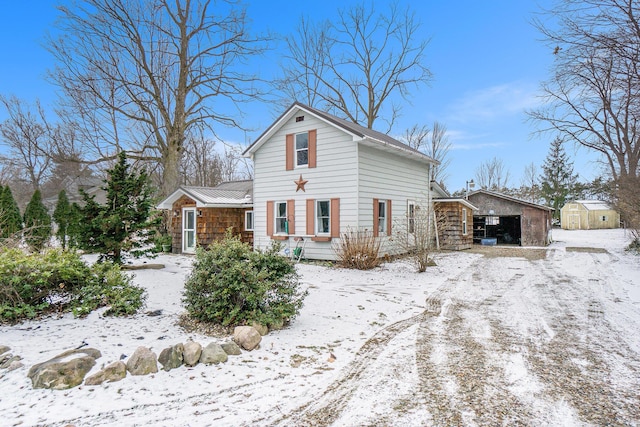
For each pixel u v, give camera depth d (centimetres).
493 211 2255
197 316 534
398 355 455
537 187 5116
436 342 504
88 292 579
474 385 369
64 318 539
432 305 721
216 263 528
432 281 976
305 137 1367
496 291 852
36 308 545
